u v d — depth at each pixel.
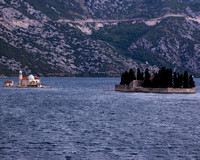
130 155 191.00
